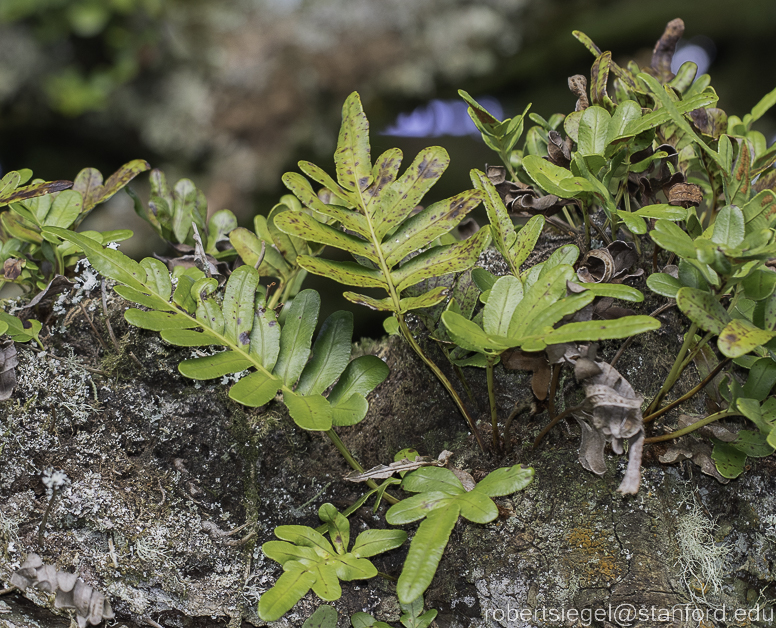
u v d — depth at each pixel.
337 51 4.46
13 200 1.27
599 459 1.26
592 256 1.28
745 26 4.06
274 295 1.35
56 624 1.30
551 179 1.28
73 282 1.29
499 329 1.25
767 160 1.32
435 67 4.51
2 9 4.03
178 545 1.29
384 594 1.29
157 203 1.36
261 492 1.30
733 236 1.23
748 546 1.28
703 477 1.28
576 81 1.32
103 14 4.09
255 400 1.25
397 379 1.33
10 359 1.28
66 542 1.29
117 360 1.29
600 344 1.30
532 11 4.41
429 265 1.27
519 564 1.28
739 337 1.22
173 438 1.29
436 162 1.28
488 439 1.30
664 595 1.27
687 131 1.25
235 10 4.55
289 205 1.35
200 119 4.46
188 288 1.28
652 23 4.22
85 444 1.29
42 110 4.30
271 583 1.29
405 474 1.27
